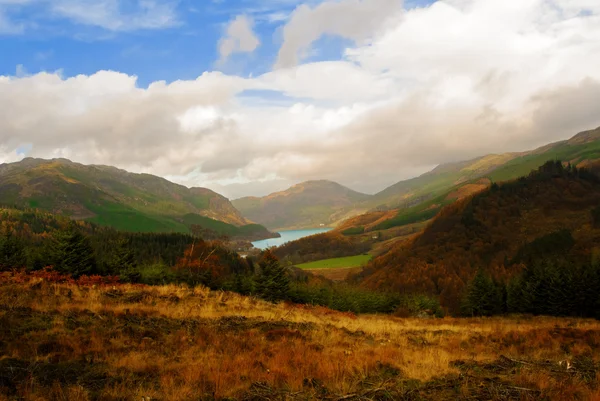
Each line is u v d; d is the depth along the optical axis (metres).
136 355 10.15
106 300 17.56
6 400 7.04
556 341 15.10
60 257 35.53
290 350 11.90
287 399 8.07
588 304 53.81
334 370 9.91
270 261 44.69
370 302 57.84
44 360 9.15
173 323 14.47
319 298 49.28
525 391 8.73
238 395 8.16
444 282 125.44
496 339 16.41
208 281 46.03
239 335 13.73
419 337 17.03
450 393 8.69
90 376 8.58
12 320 11.95
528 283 63.34
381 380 9.55
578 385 8.95
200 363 9.98
